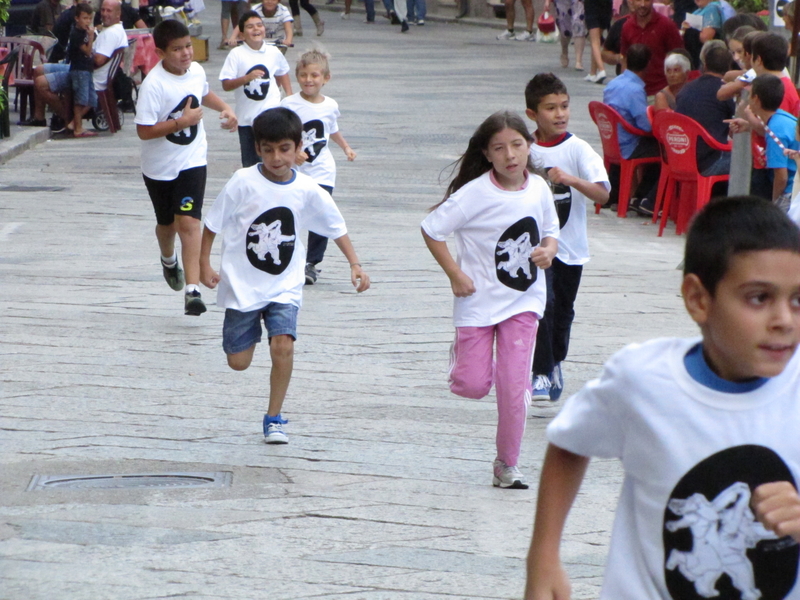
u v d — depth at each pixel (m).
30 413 21.17
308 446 19.97
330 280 33.03
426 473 18.84
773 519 7.21
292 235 20.41
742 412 7.68
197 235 28.45
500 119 17.70
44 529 16.08
